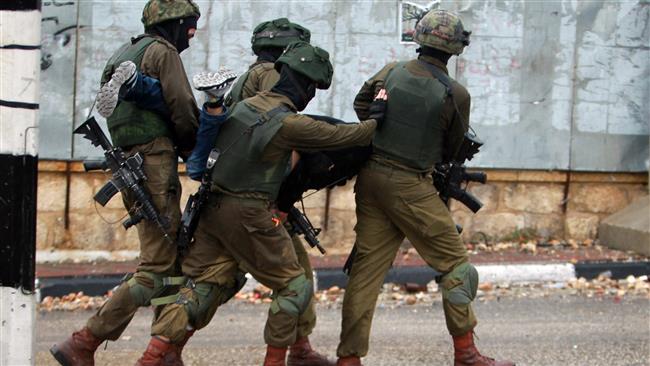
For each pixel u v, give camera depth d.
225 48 19.56
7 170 9.17
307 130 10.41
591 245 20.84
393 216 11.66
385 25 19.92
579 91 20.70
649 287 18.02
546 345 13.98
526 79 20.50
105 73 11.25
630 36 20.77
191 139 11.09
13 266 9.22
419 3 19.92
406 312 16.31
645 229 19.67
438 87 11.41
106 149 10.82
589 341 14.22
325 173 11.36
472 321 11.75
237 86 12.30
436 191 11.85
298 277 10.94
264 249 10.66
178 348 11.39
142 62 10.83
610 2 20.61
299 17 19.69
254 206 10.52
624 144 20.94
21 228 9.21
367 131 10.83
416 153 11.45
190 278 10.94
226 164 10.51
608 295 17.48
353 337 11.70
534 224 20.86
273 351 10.91
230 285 11.23
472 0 20.16
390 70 11.79
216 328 15.12
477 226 20.67
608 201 21.09
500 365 11.74
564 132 20.72
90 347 10.99
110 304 10.97
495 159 20.53
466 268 11.73
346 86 19.94
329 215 20.12
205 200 10.70
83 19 19.06
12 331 9.26
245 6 19.53
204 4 19.41
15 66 9.09
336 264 18.94
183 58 19.45
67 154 19.17
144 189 10.82
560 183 20.89
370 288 11.77
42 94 19.02
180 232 10.76
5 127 9.13
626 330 14.94
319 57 10.80
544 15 20.42
